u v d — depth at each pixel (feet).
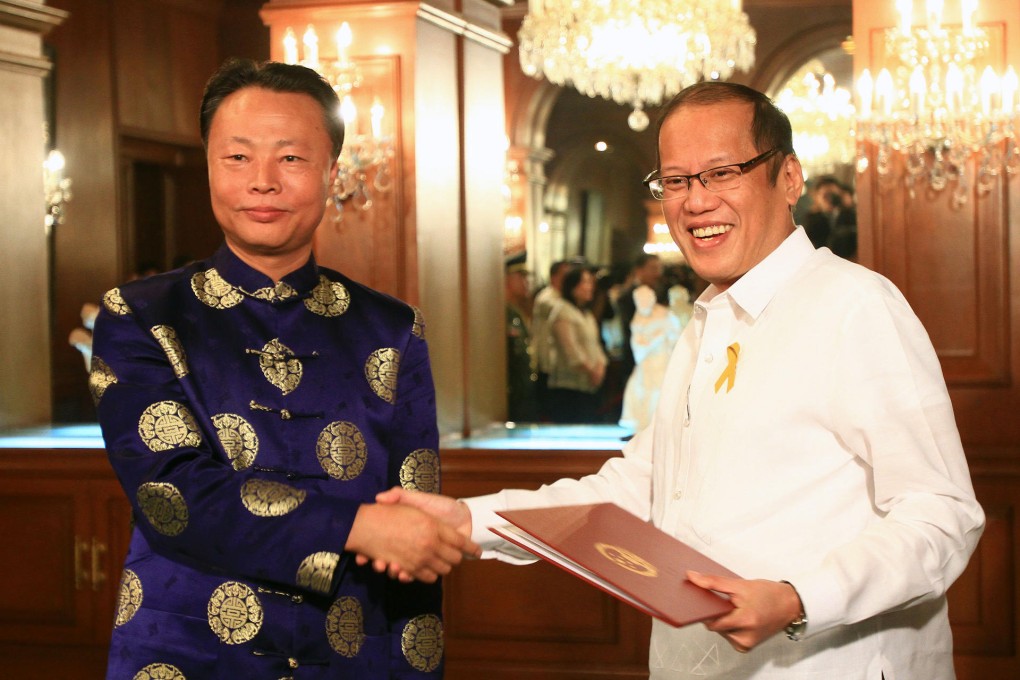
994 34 13.50
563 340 27.37
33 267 17.29
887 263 13.74
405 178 15.44
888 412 5.35
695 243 5.97
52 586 13.98
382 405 5.86
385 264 15.53
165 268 31.22
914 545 5.04
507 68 36.81
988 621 12.69
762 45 34.78
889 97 13.33
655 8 17.43
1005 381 13.28
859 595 4.89
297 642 5.37
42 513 14.02
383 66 15.47
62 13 17.52
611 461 6.94
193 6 31.27
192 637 5.29
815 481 5.54
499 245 18.16
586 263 29.19
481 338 17.33
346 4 15.43
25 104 17.28
